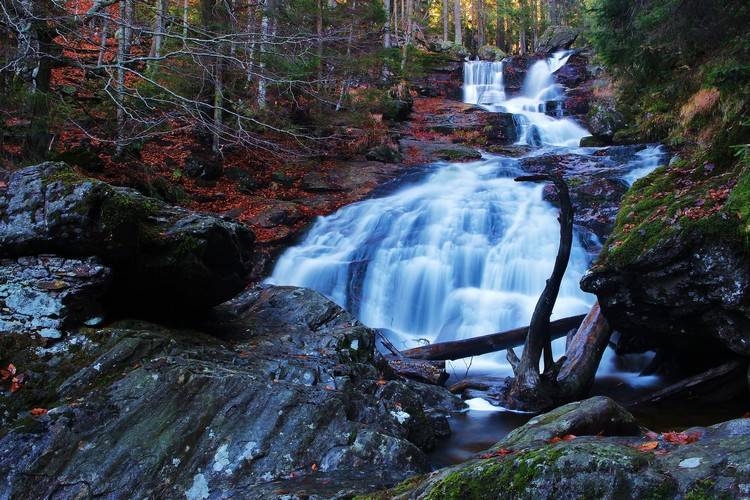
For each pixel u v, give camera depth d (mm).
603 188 13125
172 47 13000
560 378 7016
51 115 9781
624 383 7773
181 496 3770
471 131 21453
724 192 6512
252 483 3863
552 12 46844
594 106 20516
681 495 2211
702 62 9281
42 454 3824
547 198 13516
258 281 11445
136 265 5164
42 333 4617
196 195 13453
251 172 15555
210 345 5441
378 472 3924
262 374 4973
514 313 9961
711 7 8258
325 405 4375
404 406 5500
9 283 4703
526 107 24844
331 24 17031
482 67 30266
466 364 8828
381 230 12969
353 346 6441
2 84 9117
